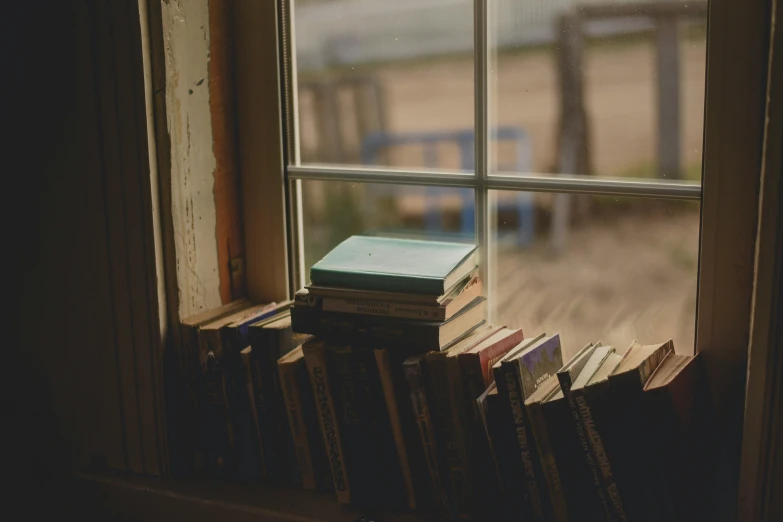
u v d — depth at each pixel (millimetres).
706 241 1248
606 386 1156
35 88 1463
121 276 1476
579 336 1419
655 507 1147
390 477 1359
